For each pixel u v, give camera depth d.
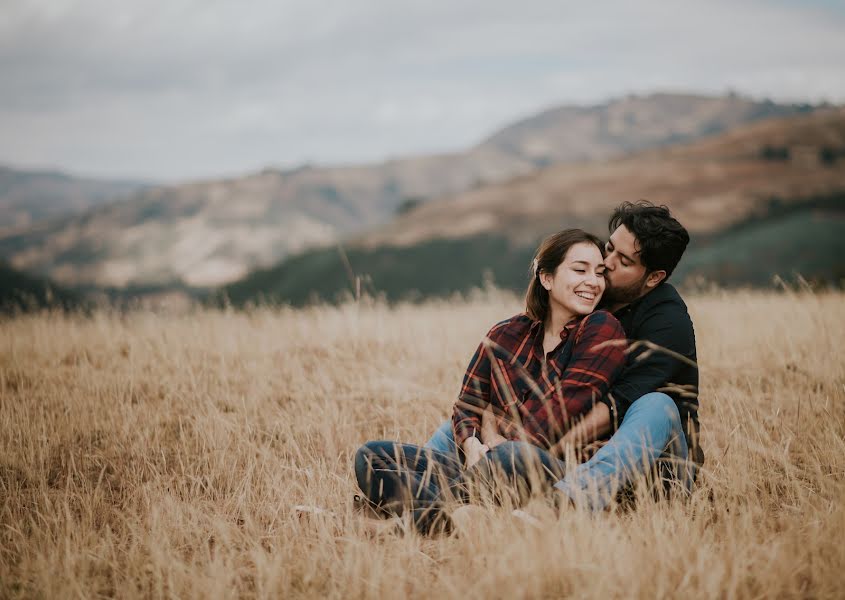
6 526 3.69
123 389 5.69
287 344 7.15
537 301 3.92
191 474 4.24
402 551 3.16
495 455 3.41
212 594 2.82
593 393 3.52
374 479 3.66
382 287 116.12
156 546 3.18
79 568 3.20
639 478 3.29
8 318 8.37
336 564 3.08
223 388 5.79
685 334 3.68
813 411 4.65
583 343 3.61
